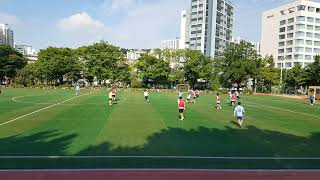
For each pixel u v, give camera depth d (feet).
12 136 65.92
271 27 566.77
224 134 73.51
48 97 180.75
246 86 372.58
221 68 342.23
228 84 357.61
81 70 350.43
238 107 86.07
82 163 46.39
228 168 45.21
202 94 277.03
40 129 74.43
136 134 70.23
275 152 56.24
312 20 508.12
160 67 338.34
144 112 112.68
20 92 229.66
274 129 82.89
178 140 64.85
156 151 54.70
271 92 361.30
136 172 42.14
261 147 60.23
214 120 96.78
